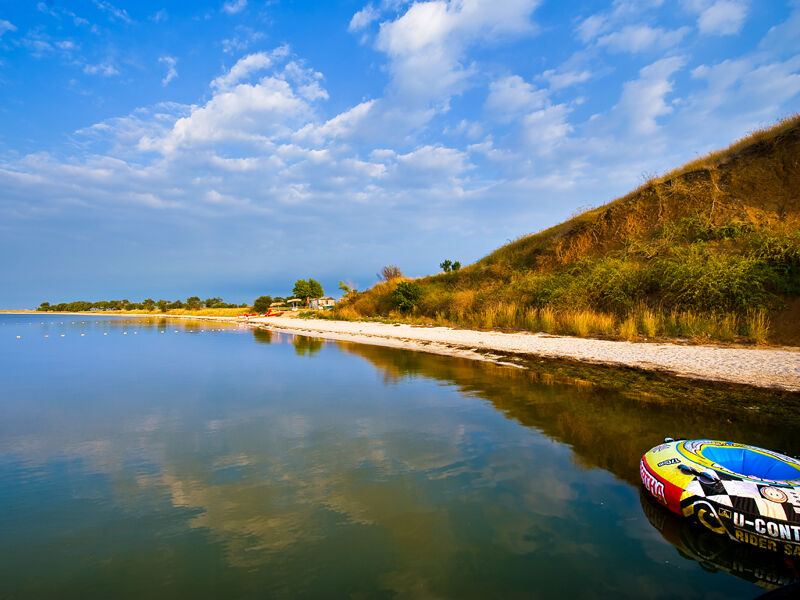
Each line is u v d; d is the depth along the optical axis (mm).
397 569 3459
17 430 7188
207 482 5145
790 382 9086
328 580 3328
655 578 3359
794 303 13461
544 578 3342
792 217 17000
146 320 51156
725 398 8258
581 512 4355
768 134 20984
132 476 5344
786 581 3361
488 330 20578
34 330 32469
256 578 3354
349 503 4582
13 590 3232
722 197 19984
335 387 10320
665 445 5086
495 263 30047
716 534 3898
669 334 14898
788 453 5645
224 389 10266
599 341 15281
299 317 44906
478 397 9016
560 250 25484
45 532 4062
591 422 7125
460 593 3162
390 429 7062
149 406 8727
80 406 8758
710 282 15039
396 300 30562
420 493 4793
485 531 4020
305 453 6055
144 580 3350
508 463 5586
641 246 20797
